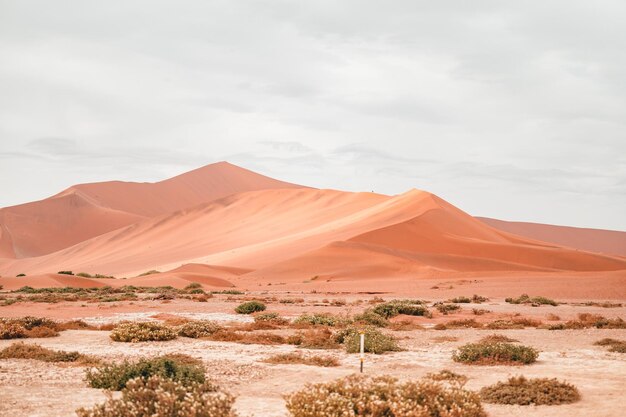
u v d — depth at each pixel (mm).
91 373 15641
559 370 17969
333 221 178750
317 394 11039
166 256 184375
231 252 160125
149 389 11188
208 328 27562
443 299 59688
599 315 38625
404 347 23844
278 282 99250
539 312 42844
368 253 115062
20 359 19484
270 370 17844
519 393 13820
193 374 15273
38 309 44625
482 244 137375
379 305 40094
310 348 23422
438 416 11383
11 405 12734
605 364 19047
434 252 130125
